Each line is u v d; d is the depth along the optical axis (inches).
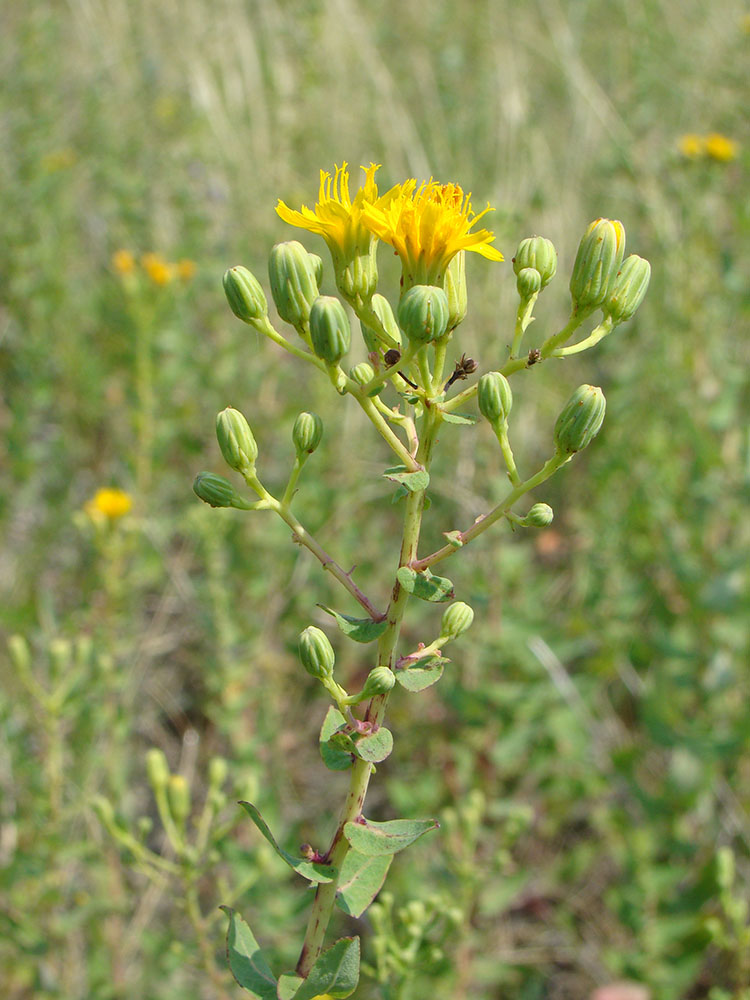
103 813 7.1
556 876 10.2
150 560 11.8
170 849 9.8
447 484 11.5
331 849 5.0
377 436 13.2
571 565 12.7
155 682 11.5
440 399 4.9
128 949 9.0
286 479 12.5
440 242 4.8
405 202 4.8
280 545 11.9
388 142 14.5
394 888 9.3
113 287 13.6
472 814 8.2
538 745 10.6
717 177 12.9
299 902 9.0
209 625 10.7
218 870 9.8
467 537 4.9
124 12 18.6
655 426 12.3
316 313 4.7
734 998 8.2
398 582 4.8
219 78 17.0
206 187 15.0
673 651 10.6
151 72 17.8
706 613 11.0
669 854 10.3
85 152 17.6
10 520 12.9
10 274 14.9
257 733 10.7
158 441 12.6
